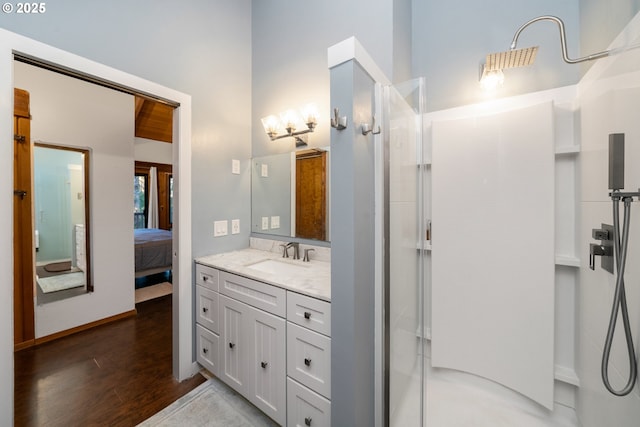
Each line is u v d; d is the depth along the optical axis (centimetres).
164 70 173
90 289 258
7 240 117
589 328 129
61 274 264
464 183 170
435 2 189
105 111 268
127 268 281
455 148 172
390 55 159
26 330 219
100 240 263
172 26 178
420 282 146
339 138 106
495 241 161
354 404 105
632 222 97
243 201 231
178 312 182
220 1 211
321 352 122
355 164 104
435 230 178
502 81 154
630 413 96
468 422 147
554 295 146
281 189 217
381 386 121
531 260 151
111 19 148
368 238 116
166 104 180
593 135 124
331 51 107
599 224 118
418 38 194
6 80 115
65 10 132
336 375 110
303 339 128
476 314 168
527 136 151
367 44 170
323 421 122
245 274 155
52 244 269
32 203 219
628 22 101
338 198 107
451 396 167
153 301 325
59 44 130
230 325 165
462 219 171
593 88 125
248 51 236
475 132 167
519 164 154
